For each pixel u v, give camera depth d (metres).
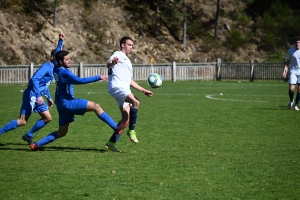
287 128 22.05
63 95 16.41
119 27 82.69
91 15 82.38
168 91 48.09
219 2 84.69
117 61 16.52
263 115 27.00
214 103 34.75
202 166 14.21
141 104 34.22
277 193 11.41
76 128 22.55
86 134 20.73
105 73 67.38
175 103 34.94
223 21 88.12
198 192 11.50
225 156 15.70
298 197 11.11
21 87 56.06
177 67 70.50
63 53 16.25
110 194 11.34
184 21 83.00
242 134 20.39
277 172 13.45
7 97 41.12
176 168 13.96
